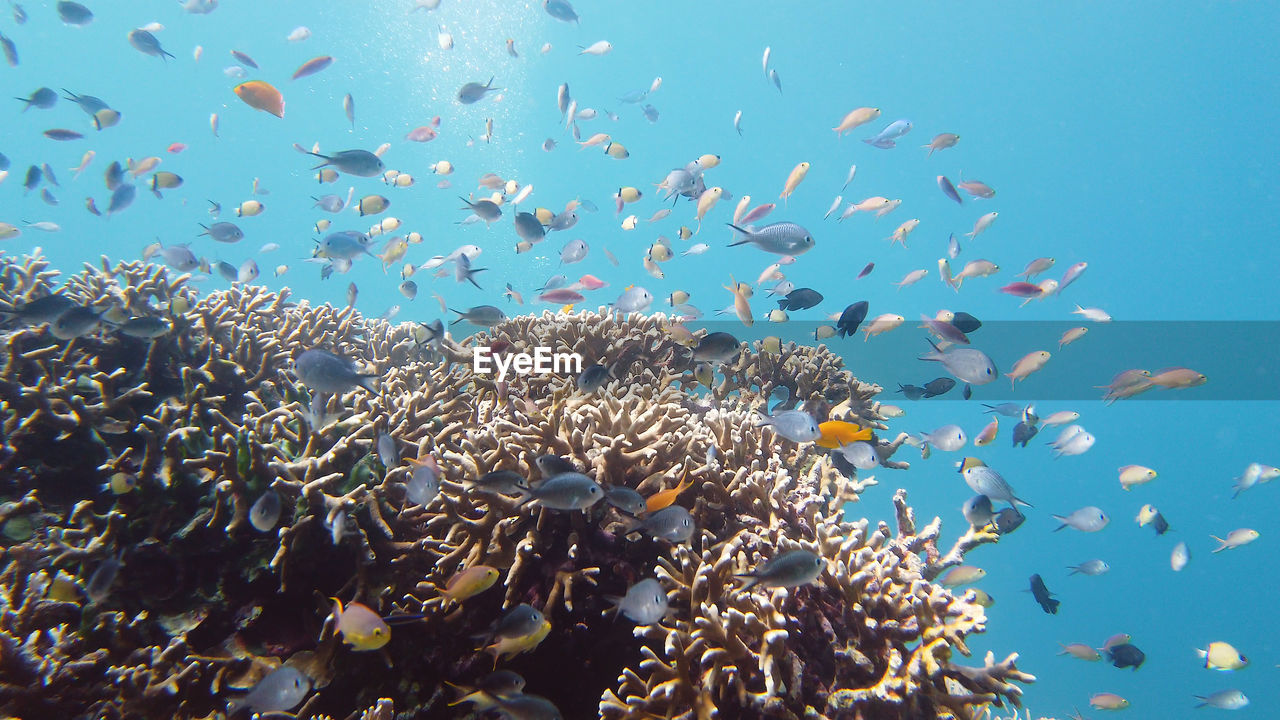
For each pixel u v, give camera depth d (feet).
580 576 2.17
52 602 2.14
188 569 2.27
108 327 2.79
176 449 2.34
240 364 2.89
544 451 2.41
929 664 2.01
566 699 2.17
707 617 1.99
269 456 2.35
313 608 2.28
